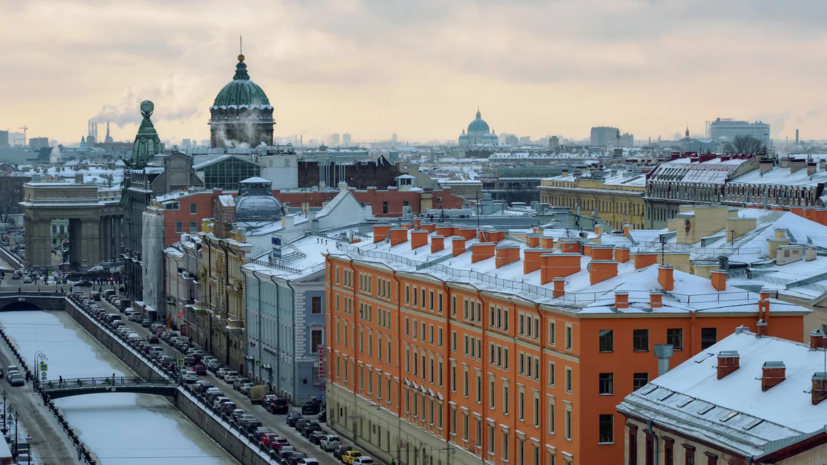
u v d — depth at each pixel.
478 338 141.75
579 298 124.44
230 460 180.50
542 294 129.38
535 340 128.50
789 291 139.00
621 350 119.69
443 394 150.50
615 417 119.69
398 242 178.50
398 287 163.25
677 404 106.50
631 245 176.62
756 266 151.88
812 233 166.75
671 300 122.44
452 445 148.75
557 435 124.19
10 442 184.75
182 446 190.75
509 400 134.25
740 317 121.12
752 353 108.75
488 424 139.62
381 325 170.12
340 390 184.38
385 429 168.88
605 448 119.75
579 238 177.25
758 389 102.06
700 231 175.25
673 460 104.06
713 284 125.25
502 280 139.62
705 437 99.38
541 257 134.88
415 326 158.75
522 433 131.25
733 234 170.12
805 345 106.75
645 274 126.56
